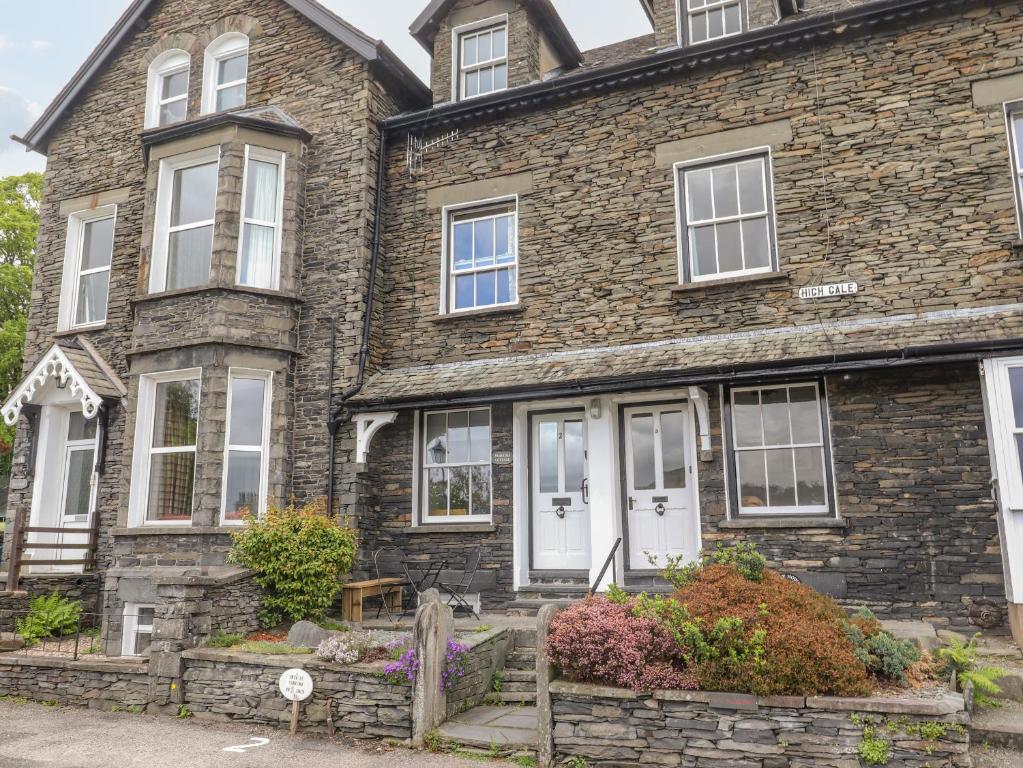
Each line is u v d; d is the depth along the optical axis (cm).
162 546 1013
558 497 1070
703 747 578
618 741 599
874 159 953
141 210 1295
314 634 831
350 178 1167
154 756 657
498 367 1068
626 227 1063
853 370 857
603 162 1093
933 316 887
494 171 1156
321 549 953
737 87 1034
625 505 1030
